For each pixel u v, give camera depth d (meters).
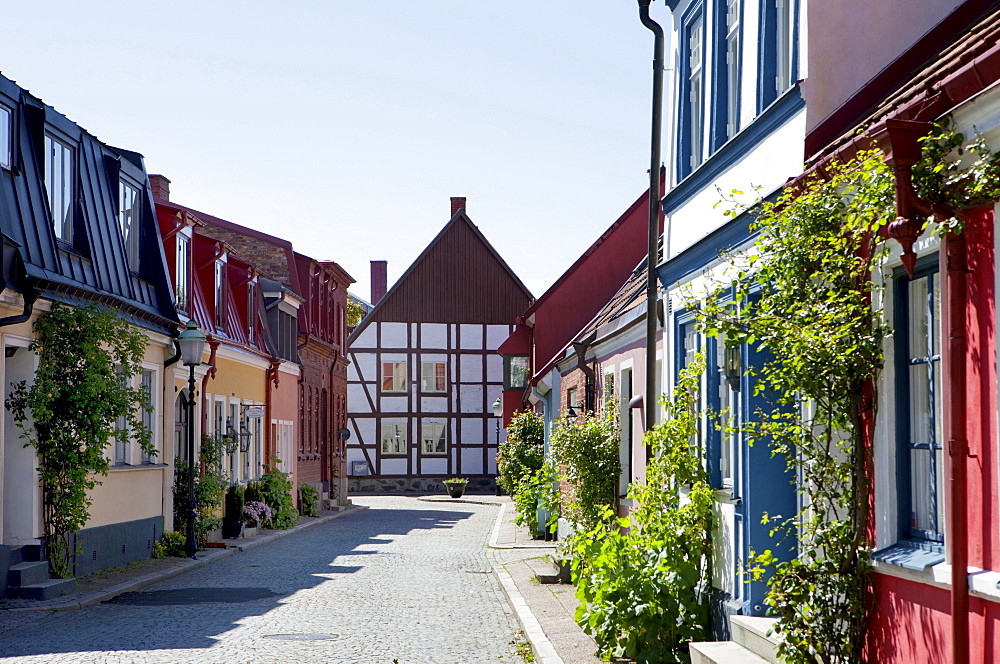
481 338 55.00
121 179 19.14
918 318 6.16
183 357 20.00
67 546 15.22
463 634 11.57
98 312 15.54
